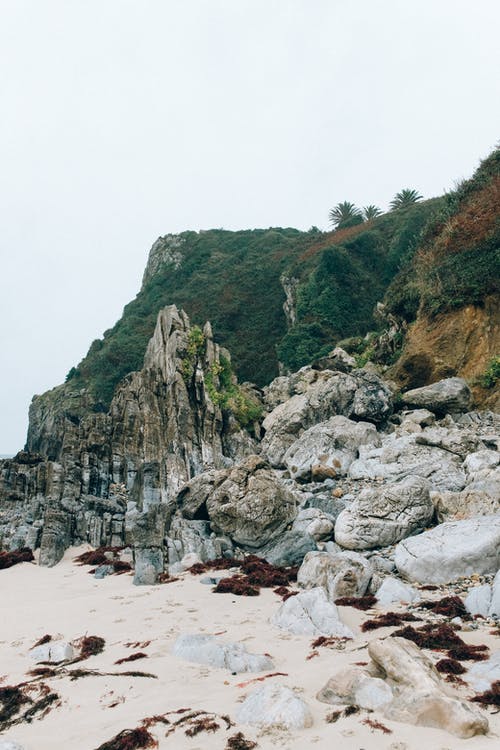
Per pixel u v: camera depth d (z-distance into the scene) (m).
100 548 19.31
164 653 8.66
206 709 6.29
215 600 11.95
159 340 33.84
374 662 6.61
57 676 7.97
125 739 5.62
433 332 31.23
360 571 11.60
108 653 8.94
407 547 12.66
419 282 34.28
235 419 31.19
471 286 30.03
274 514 16.83
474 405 27.52
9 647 9.78
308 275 73.38
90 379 82.94
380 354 36.00
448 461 19.19
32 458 26.77
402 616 9.66
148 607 11.73
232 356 76.56
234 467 18.66
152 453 28.38
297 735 5.40
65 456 26.16
